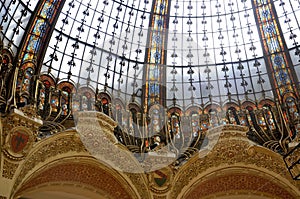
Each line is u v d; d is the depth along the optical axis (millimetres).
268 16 17953
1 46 13211
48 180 13820
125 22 17859
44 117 14188
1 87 12844
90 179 14383
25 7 14828
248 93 17547
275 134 15852
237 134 15008
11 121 12164
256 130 16172
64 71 16031
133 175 14227
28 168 12477
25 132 12336
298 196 14297
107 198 14734
